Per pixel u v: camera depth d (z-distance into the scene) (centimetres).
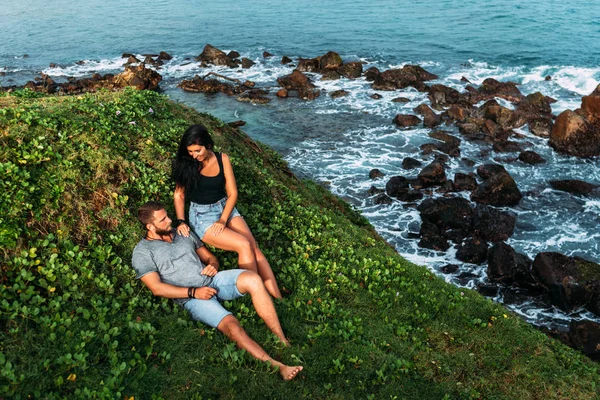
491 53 4344
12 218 639
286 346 613
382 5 6875
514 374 673
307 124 2853
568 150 2416
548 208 1950
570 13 5772
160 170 859
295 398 541
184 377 539
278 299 695
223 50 4791
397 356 648
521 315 1389
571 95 3278
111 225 721
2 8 7619
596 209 1933
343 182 2172
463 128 2677
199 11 6956
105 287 625
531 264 1560
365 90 3459
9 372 475
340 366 592
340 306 733
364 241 1028
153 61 4338
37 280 610
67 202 700
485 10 6206
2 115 781
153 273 610
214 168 692
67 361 507
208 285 629
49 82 3597
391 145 2558
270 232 862
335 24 5797
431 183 2103
